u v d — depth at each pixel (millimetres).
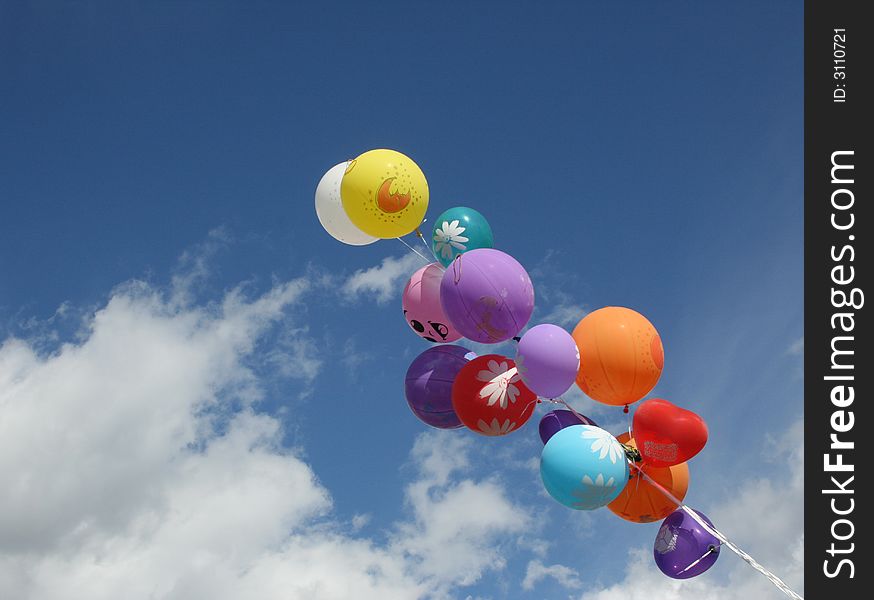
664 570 5746
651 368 5500
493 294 5414
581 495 5199
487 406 5633
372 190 5961
